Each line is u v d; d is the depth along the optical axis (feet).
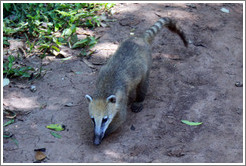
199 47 8.99
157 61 8.63
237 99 8.02
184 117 7.68
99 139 7.10
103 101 7.23
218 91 8.14
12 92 7.95
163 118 7.64
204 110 7.80
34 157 7.07
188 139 7.38
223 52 8.95
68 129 7.43
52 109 7.72
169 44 9.01
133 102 7.97
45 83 8.14
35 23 9.02
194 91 8.11
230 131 7.50
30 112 7.65
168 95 8.02
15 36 9.02
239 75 8.48
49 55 8.69
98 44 8.90
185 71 8.46
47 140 7.27
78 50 8.79
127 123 7.59
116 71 7.52
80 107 7.76
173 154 7.17
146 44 8.04
